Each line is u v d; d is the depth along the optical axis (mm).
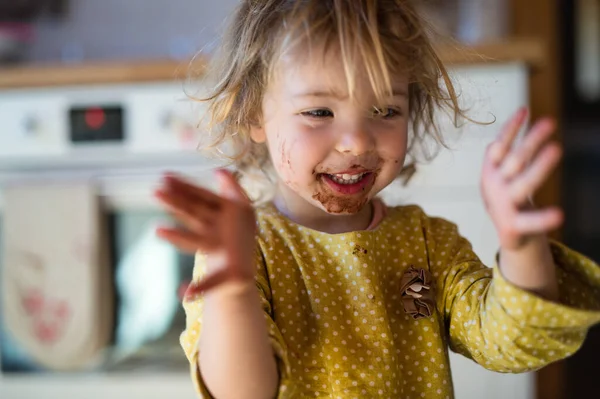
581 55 2186
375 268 750
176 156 1689
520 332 618
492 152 565
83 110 1725
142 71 1672
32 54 2285
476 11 2061
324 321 722
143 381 1704
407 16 738
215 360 572
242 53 801
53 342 1696
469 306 718
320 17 698
